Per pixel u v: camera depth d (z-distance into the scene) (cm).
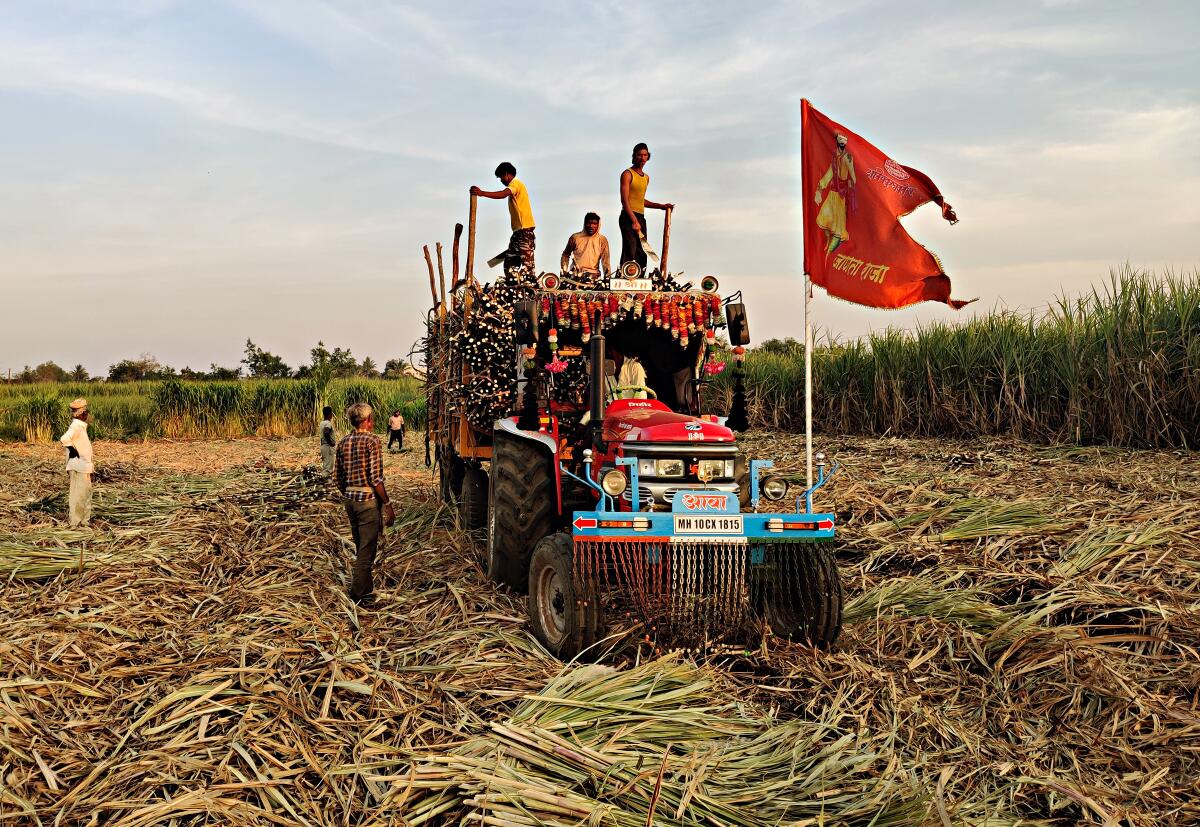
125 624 589
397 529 945
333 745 406
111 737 420
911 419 1441
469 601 657
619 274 686
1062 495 852
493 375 805
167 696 455
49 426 2531
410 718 434
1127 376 1108
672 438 564
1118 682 468
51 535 848
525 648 552
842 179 617
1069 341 1188
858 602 622
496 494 679
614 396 665
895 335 1495
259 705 443
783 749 411
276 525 919
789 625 581
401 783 358
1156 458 1016
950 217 596
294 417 2677
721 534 537
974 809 362
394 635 586
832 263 618
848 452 1262
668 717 433
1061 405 1229
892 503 880
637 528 527
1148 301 1118
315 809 355
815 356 1639
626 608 593
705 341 678
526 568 664
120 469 1538
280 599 653
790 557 574
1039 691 477
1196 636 518
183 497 1162
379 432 2627
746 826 341
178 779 371
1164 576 608
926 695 484
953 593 612
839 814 353
